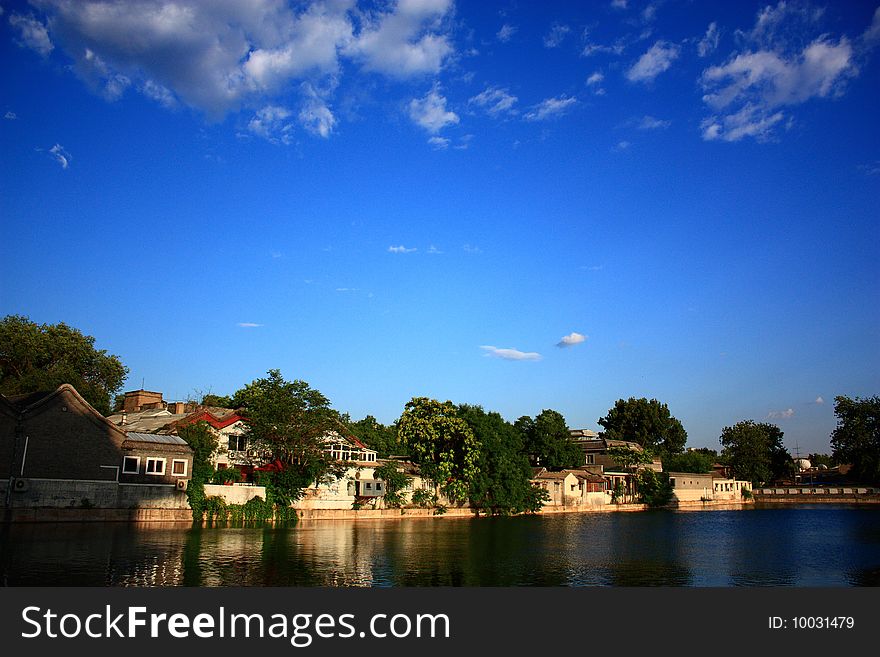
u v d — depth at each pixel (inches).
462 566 1465.3
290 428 2628.0
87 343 3417.8
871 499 6151.6
